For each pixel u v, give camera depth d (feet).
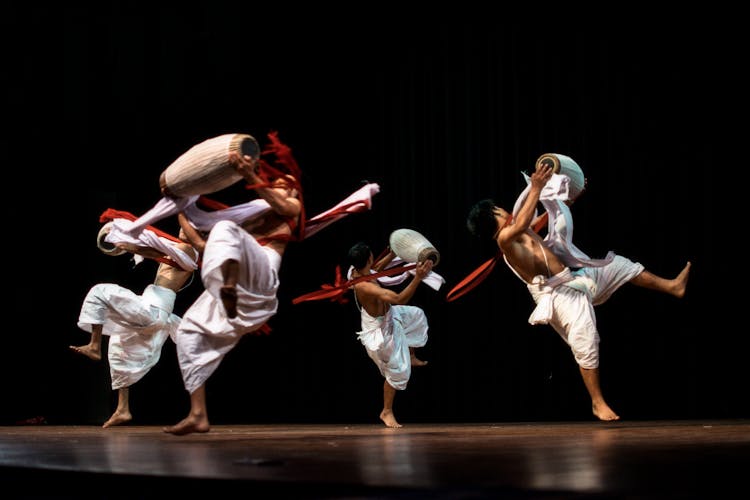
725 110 20.51
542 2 22.36
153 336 18.15
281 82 24.70
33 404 24.94
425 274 15.99
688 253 20.85
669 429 12.84
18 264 24.91
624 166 21.45
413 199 23.77
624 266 15.92
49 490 7.86
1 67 23.67
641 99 21.33
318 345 25.17
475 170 22.94
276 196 11.61
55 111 23.98
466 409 23.03
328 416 24.88
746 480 6.11
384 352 18.03
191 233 11.91
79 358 25.12
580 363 15.26
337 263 24.90
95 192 25.05
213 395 25.96
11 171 24.27
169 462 8.27
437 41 23.67
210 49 24.56
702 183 20.72
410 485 6.14
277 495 6.59
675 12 20.97
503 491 5.86
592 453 8.45
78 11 23.97
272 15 24.58
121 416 18.47
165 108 24.44
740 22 20.36
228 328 11.25
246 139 11.44
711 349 20.67
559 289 15.37
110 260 25.30
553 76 22.17
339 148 24.62
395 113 24.09
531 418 22.36
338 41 24.47
